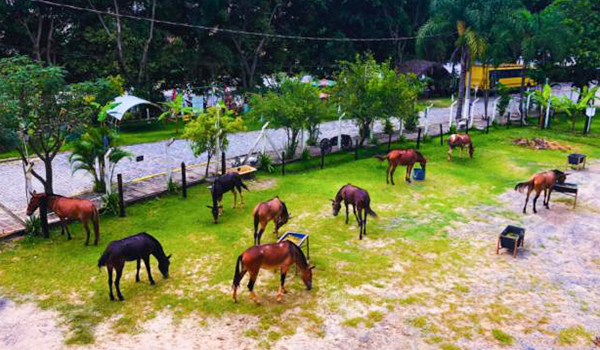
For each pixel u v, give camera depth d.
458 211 17.58
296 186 20.09
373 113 25.25
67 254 13.21
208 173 21.09
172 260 12.97
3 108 13.77
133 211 16.70
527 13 34.97
